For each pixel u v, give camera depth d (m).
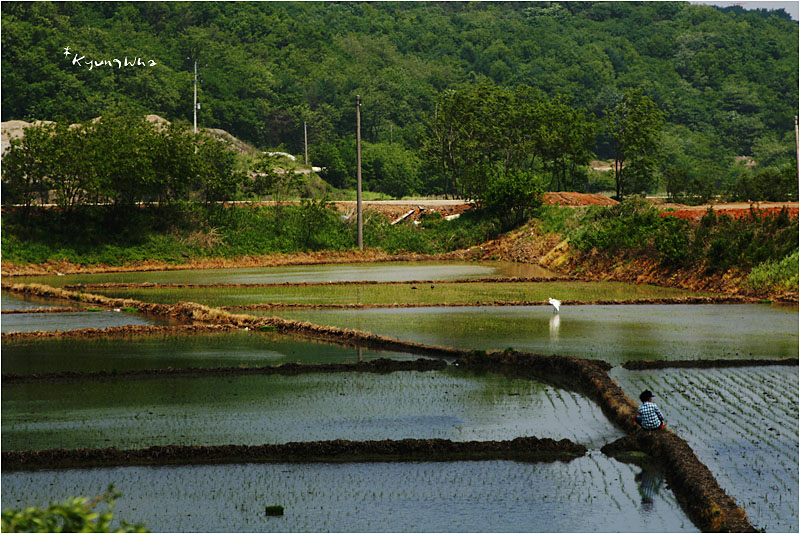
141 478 26.69
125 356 45.22
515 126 144.62
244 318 55.84
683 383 37.91
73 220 103.44
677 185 146.50
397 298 69.19
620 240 86.81
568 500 24.72
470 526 22.92
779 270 68.50
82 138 105.00
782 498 24.41
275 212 115.31
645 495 25.11
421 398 36.03
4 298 71.69
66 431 31.30
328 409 34.38
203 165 111.69
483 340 48.81
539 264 98.81
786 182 128.00
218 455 28.55
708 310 61.75
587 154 142.00
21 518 12.84
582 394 36.78
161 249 104.12
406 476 26.80
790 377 39.22
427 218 121.25
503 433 30.98
